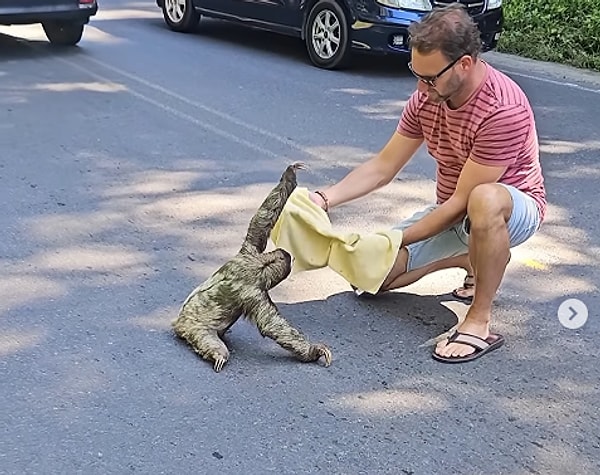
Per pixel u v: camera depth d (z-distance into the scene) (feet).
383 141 20.95
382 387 10.48
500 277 11.21
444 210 11.36
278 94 25.05
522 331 11.95
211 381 10.41
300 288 12.91
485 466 9.12
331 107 23.90
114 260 13.58
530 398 10.40
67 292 12.44
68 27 30.30
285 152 19.72
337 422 9.75
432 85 10.62
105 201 16.12
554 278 13.64
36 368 10.49
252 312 10.87
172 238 14.55
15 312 11.80
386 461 9.13
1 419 9.48
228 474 8.80
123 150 19.26
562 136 22.24
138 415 9.68
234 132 21.06
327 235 11.62
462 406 10.18
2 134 20.02
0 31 33.47
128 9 39.91
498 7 29.48
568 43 32.96
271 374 10.62
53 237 14.37
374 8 27.61
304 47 32.91
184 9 34.09
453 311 12.41
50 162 18.20
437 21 10.41
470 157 11.09
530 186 11.46
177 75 26.86
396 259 12.11
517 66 31.45
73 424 9.46
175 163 18.56
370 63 30.22
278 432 9.52
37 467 8.77
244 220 15.49
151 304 12.21
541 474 9.04
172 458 9.01
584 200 17.37
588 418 10.05
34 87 24.68
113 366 10.61
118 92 24.40
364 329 11.82
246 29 36.22
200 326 10.93
